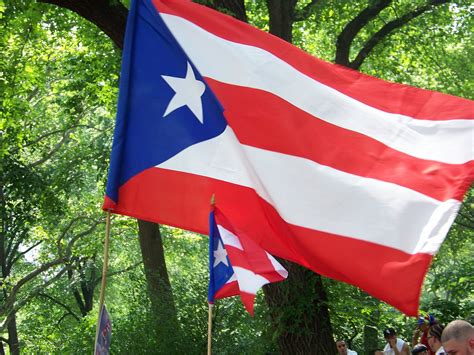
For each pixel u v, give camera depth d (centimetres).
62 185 2256
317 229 624
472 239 2430
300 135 664
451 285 1558
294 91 682
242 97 686
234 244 659
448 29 1970
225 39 705
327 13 1881
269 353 1523
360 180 628
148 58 712
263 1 1859
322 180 640
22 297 2864
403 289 567
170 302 1612
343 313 1455
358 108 669
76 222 2811
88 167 2327
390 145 643
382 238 595
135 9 714
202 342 1577
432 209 590
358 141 651
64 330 2750
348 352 1409
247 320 1558
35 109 2692
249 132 675
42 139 2755
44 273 3064
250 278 647
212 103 695
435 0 1739
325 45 2097
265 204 659
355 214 614
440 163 620
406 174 619
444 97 661
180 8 715
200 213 687
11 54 1958
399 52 2044
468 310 1516
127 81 707
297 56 700
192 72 705
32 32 1781
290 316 1316
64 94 2483
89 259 2773
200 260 1725
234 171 680
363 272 591
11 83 1888
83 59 2030
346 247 607
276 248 653
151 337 1574
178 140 699
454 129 639
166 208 693
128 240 2978
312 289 1314
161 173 697
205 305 1606
